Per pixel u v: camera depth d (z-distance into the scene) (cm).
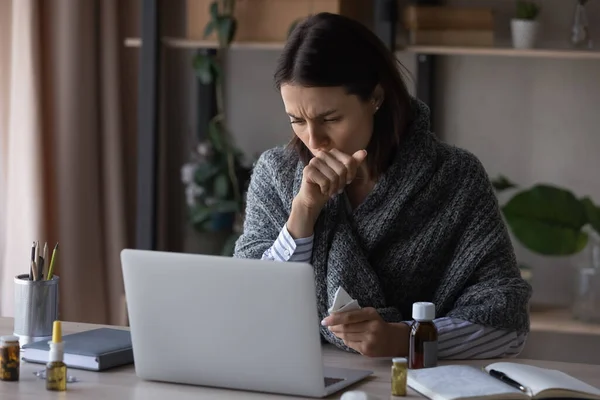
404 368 177
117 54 414
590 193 416
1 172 393
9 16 387
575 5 398
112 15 411
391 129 224
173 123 438
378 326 199
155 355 184
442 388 173
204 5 397
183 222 436
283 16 391
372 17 409
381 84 217
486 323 211
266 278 172
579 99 413
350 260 221
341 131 212
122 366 198
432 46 387
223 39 393
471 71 420
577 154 416
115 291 419
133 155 430
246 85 436
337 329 201
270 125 436
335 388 179
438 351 208
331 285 220
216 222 414
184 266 177
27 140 383
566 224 381
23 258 385
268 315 173
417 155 225
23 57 382
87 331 216
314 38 206
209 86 428
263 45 394
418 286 227
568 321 382
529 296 222
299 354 173
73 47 397
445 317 213
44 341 205
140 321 183
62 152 400
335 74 204
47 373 178
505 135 420
